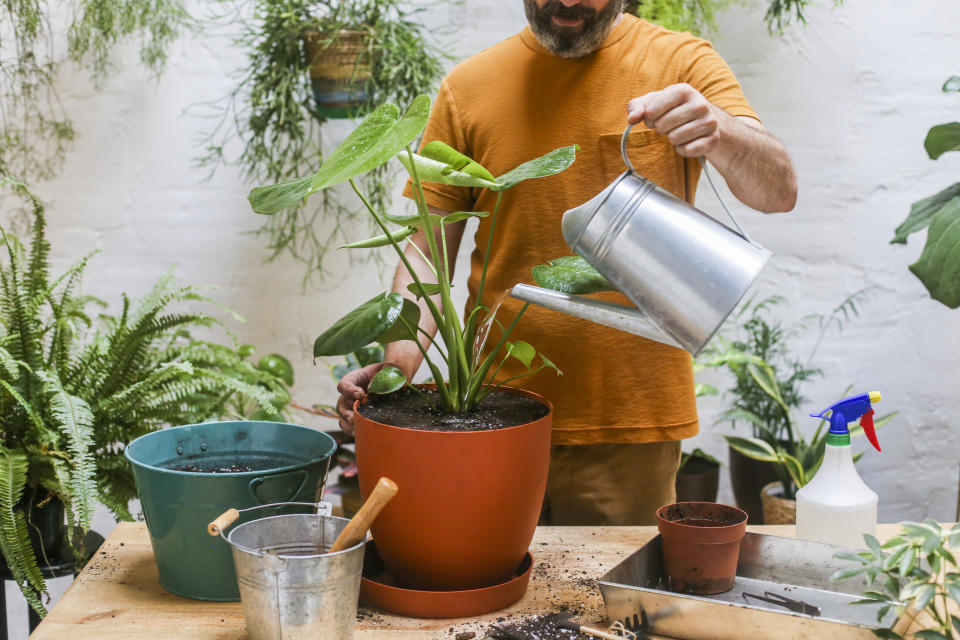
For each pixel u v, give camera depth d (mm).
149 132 2346
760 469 2330
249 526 968
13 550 1527
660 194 982
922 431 2531
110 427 1799
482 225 1601
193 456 1245
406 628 1045
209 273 2406
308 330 2436
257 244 2398
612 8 1423
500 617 1071
